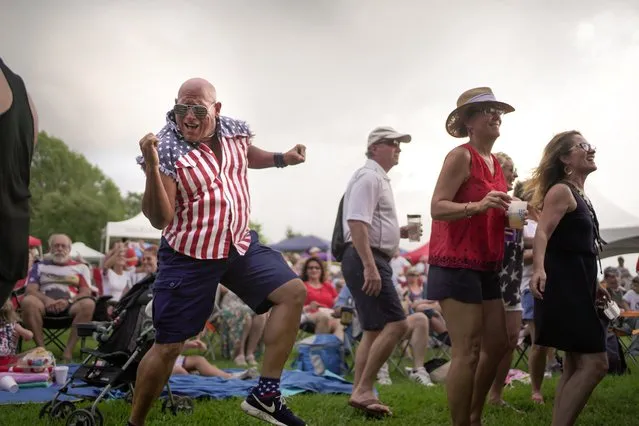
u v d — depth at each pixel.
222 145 3.50
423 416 4.75
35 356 6.21
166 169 3.29
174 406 4.71
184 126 3.38
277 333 3.41
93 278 10.73
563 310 3.60
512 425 4.33
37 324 8.20
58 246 8.59
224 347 8.95
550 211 3.65
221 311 8.96
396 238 4.89
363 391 4.77
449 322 3.55
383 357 4.76
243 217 3.47
